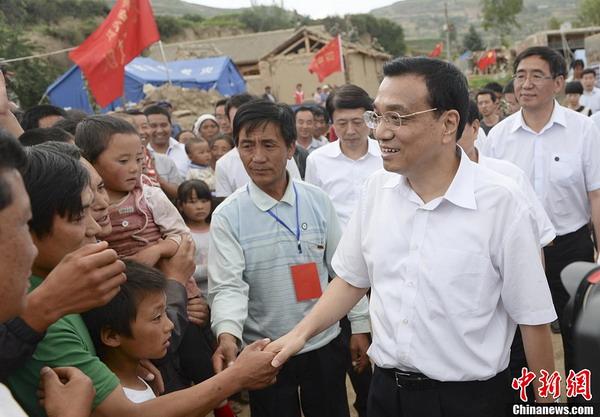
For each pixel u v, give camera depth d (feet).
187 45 115.24
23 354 5.24
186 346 9.61
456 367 6.91
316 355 9.57
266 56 105.70
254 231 9.45
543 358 7.00
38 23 134.31
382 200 7.50
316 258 9.74
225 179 15.89
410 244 7.07
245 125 9.12
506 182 6.93
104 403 6.01
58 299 5.24
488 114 25.14
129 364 7.18
